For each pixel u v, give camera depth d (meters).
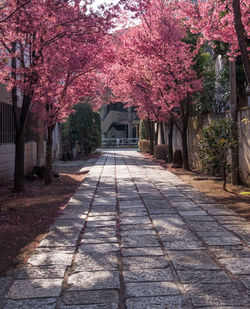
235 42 8.80
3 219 6.55
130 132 44.03
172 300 3.10
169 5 13.17
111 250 4.59
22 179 10.05
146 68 14.25
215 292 3.25
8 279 3.70
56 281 3.58
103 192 9.58
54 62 9.66
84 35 9.34
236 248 4.60
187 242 4.90
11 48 9.88
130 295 3.21
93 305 3.04
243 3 8.29
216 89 15.34
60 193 9.80
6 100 12.08
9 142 12.44
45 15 8.44
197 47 12.86
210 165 10.03
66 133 26.34
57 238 5.21
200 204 7.67
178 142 19.72
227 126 9.38
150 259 4.21
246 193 8.88
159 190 9.75
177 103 14.52
